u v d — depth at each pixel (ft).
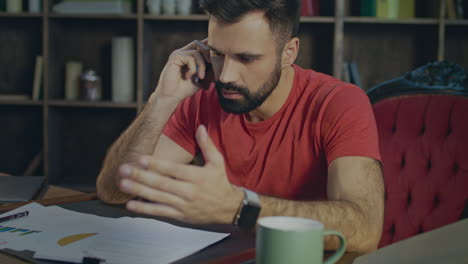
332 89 4.00
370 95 4.74
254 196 2.49
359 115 3.72
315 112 4.00
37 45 10.00
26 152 10.20
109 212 3.33
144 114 4.30
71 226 2.79
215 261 2.35
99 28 9.93
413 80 4.59
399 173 4.49
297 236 1.80
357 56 9.98
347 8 9.75
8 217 2.90
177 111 4.83
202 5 3.37
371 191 3.24
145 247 2.45
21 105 10.12
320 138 3.92
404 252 2.18
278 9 3.34
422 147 4.40
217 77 3.55
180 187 2.28
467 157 4.18
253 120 4.28
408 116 4.50
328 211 2.71
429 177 4.35
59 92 9.81
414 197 4.40
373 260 2.13
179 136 4.80
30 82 10.03
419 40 9.83
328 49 9.68
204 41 4.45
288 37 3.55
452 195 4.23
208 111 4.59
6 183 4.11
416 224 4.37
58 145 9.75
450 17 8.98
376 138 3.67
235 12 3.26
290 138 4.14
